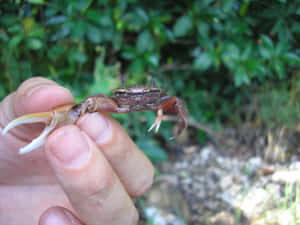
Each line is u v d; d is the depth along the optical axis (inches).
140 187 4.9
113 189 4.2
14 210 5.1
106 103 4.6
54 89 4.3
